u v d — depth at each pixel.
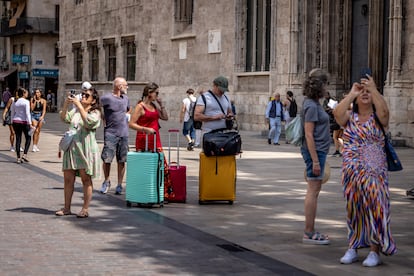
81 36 64.88
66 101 13.12
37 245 10.84
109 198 15.65
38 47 79.38
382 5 34.84
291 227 12.44
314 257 10.23
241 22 42.44
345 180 9.91
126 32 56.62
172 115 49.84
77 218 13.16
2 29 85.00
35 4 78.94
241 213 13.82
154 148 14.77
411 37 30.88
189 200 15.44
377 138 9.78
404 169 21.94
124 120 16.30
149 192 14.25
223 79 14.45
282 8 38.22
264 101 40.28
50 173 20.11
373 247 9.82
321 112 10.89
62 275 9.09
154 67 52.19
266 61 40.84
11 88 84.50
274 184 18.23
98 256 10.16
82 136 13.15
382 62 35.00
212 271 9.36
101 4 60.81
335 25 37.47
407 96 30.98
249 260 9.99
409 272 9.45
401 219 13.25
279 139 35.22
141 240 11.27
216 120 14.60
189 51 47.59
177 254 10.32
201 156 14.77
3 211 13.79
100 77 60.91
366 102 9.82
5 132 38.69
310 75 10.94
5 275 9.05
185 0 49.31
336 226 12.51
